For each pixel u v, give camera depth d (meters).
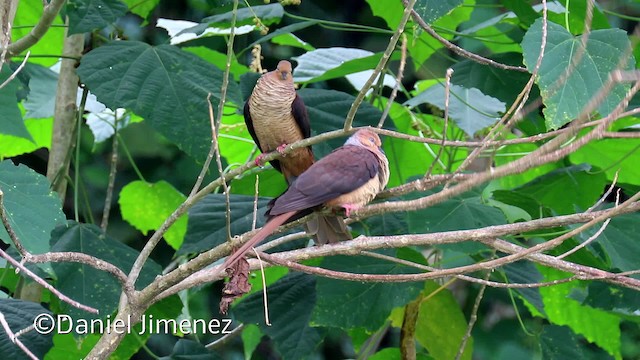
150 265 10.31
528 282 11.58
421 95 12.15
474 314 10.49
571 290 12.47
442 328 11.78
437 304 11.71
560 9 11.38
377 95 12.16
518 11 11.13
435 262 11.61
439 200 7.11
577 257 10.65
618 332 12.86
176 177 17.34
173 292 8.48
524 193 10.51
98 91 9.96
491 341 17.44
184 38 13.13
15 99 9.36
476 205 9.88
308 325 10.89
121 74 10.10
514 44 12.24
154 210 13.43
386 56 7.23
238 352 18.11
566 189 11.39
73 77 12.09
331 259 10.31
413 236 7.82
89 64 10.12
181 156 17.36
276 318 10.95
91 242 10.29
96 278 10.06
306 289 11.09
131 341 10.86
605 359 16.72
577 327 12.96
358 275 7.75
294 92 10.55
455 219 9.71
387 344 18.30
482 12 15.77
